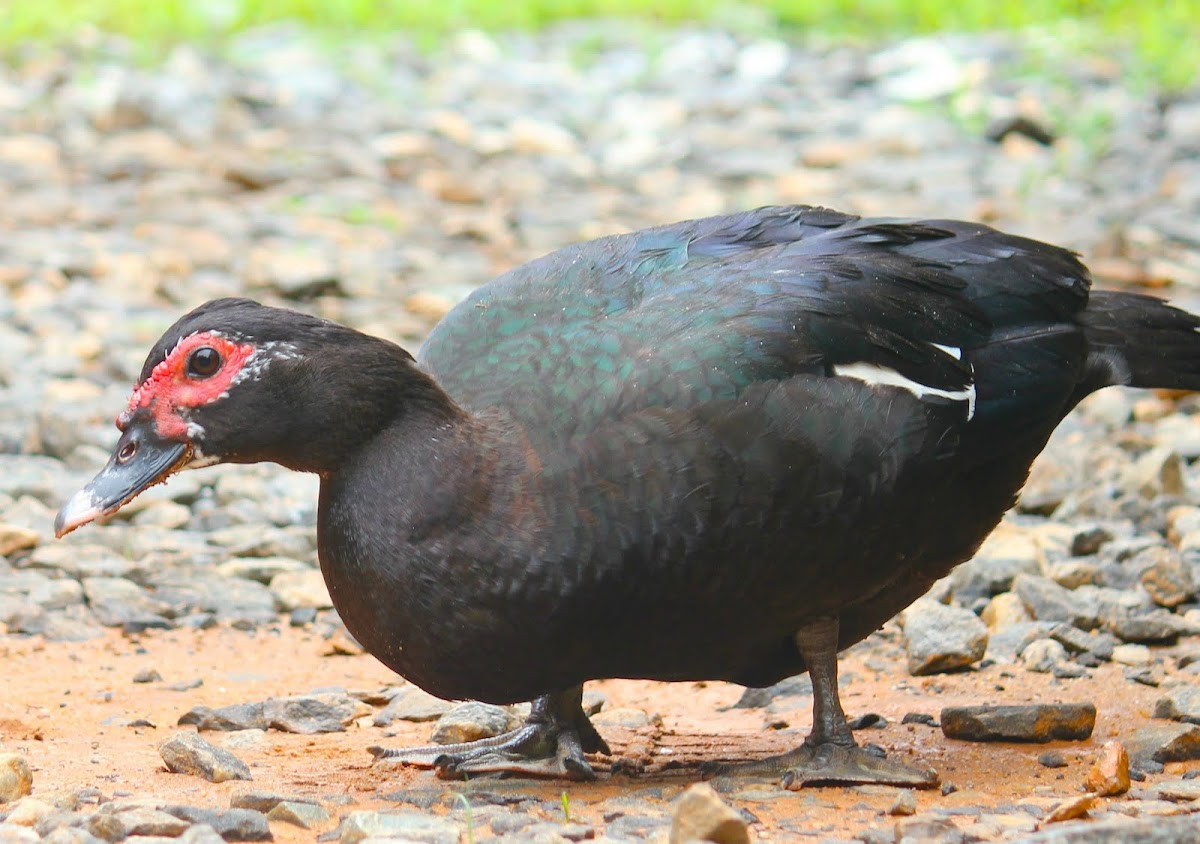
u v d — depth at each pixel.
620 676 8.98
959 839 7.70
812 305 8.96
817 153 26.39
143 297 19.83
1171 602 12.10
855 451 8.68
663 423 8.50
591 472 8.47
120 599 12.57
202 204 23.48
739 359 8.67
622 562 8.44
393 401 8.63
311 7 34.75
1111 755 8.68
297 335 8.66
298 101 28.61
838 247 9.68
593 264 9.82
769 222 10.14
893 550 8.99
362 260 21.47
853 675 11.48
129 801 8.09
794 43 33.62
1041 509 14.23
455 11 35.09
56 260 20.66
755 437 8.54
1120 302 10.14
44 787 8.74
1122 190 24.69
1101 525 13.34
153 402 8.71
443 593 8.45
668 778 9.29
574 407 8.63
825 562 8.78
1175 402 17.16
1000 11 34.69
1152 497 14.18
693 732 10.55
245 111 27.81
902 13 35.16
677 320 8.95
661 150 26.98
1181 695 10.23
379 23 34.44
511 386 8.90
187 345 8.66
